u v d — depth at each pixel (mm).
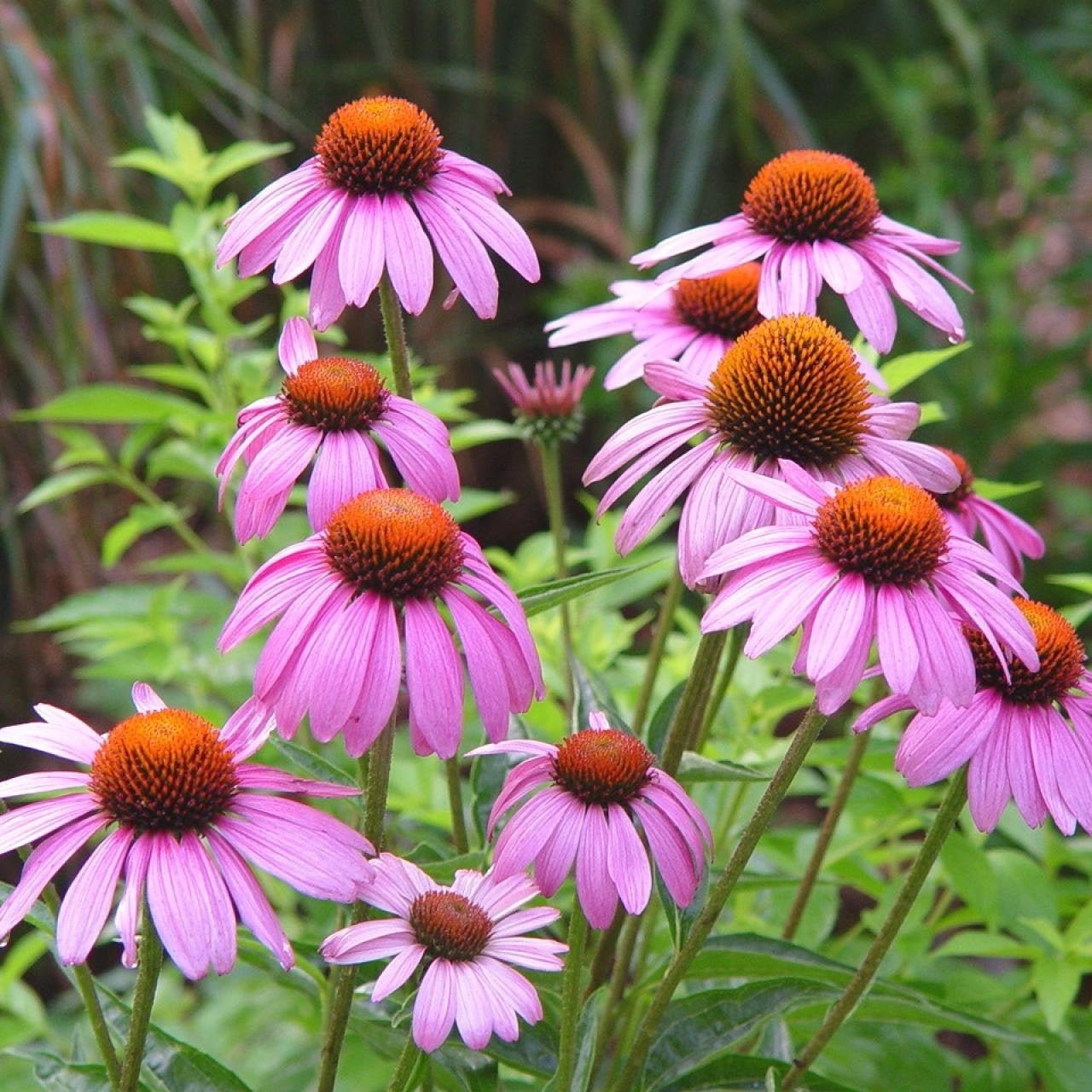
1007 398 1991
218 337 1136
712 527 858
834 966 898
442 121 2037
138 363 1736
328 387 866
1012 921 1006
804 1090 884
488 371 2104
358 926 838
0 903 832
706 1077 886
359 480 859
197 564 1160
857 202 932
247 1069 1116
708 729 942
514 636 835
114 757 810
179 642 1171
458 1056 880
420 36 2018
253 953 909
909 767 836
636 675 1102
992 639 812
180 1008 1303
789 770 830
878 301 921
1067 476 2443
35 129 1546
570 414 1040
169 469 1172
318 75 1965
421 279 874
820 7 2092
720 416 872
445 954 837
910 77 1991
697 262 928
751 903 1053
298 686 812
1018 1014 1030
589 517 2094
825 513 826
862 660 810
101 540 1725
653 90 1863
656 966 919
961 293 1984
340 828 821
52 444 1638
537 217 2125
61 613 1160
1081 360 2189
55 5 1670
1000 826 1057
